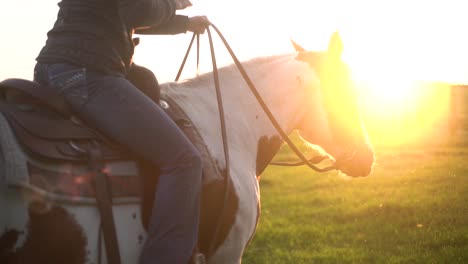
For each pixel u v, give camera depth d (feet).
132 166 10.52
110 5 10.72
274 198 50.39
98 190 9.98
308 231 35.70
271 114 13.37
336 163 14.33
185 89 12.55
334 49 14.25
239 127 13.06
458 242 30.96
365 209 40.81
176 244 10.29
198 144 11.59
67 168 9.85
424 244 30.99
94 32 10.45
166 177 10.39
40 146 9.64
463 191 45.57
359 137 14.32
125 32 10.82
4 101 10.11
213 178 11.52
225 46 12.98
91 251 9.93
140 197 10.53
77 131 10.08
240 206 12.08
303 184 58.08
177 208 10.32
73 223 9.75
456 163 64.95
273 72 14.06
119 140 10.27
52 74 10.27
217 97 12.32
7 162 9.17
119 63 10.57
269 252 31.37
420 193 45.60
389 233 33.99
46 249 9.52
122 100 10.25
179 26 12.57
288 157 84.43
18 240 9.31
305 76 14.34
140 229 10.51
